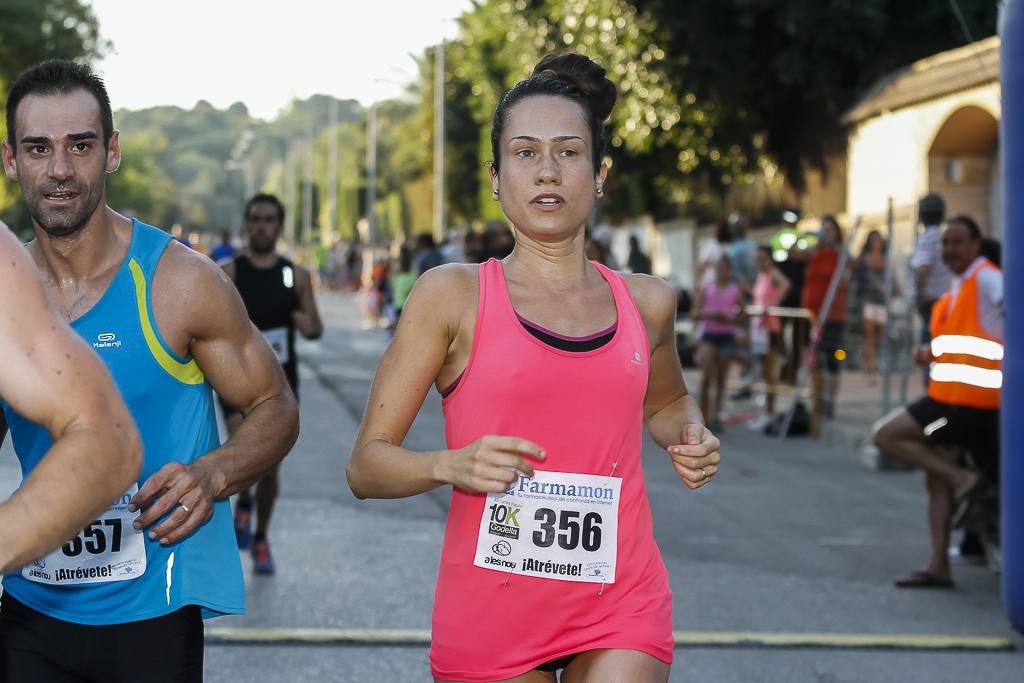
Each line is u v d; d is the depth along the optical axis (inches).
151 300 153.9
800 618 311.4
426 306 148.0
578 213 150.9
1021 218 274.1
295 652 272.8
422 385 148.9
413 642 280.4
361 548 377.1
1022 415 276.1
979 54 887.1
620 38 1136.8
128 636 152.6
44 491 90.0
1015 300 276.4
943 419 346.9
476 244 622.5
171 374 155.9
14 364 91.8
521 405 145.6
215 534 159.5
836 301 652.1
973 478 342.6
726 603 324.8
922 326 603.2
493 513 146.6
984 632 302.8
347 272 2891.2
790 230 820.6
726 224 687.7
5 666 152.6
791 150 1181.1
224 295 159.3
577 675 149.1
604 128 156.9
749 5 1032.2
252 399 163.6
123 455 93.9
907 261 637.9
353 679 254.8
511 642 147.3
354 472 146.6
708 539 406.6
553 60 155.3
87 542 150.9
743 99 1164.5
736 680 260.8
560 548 145.9
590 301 151.8
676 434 162.4
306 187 4160.9
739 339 735.7
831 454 605.9
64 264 152.9
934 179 933.8
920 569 366.3
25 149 147.4
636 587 149.1
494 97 1852.9
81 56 2108.8
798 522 438.9
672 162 1311.5
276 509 434.9
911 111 951.0
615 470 148.1
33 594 152.5
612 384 147.3
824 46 1077.8
